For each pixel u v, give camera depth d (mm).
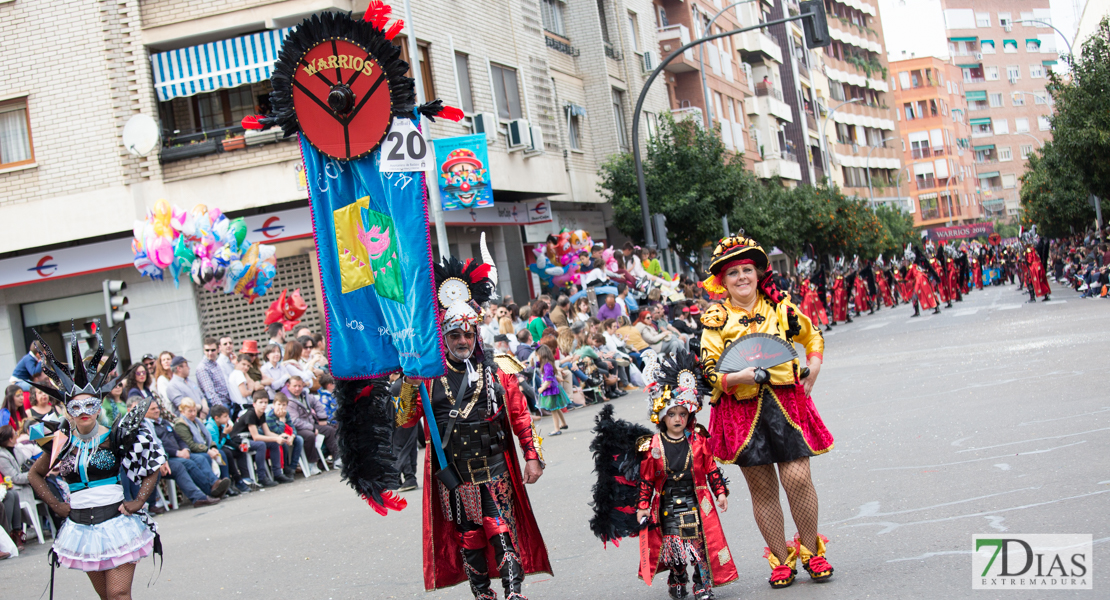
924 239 77500
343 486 13484
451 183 20984
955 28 149125
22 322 21812
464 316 5840
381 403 5973
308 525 10578
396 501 5969
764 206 37281
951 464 8766
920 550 6238
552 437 15547
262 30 21500
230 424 14625
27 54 21281
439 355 5707
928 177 121250
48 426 7859
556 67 32062
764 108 57750
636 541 7891
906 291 40969
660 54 42594
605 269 25438
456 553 5941
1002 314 27531
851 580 5797
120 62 21234
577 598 6426
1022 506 6973
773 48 61938
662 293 25547
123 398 13445
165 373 15133
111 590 6418
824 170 69750
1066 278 44844
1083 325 20000
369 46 5941
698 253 32281
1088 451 8438
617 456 6062
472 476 5824
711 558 5809
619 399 20406
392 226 5902
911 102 121938
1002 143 148250
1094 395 11250
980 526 6605
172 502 13648
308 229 21359
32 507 12070
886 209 68500
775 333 6012
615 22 36062
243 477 14633
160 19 21188
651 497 5891
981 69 149375
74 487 6426
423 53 23609
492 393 5906
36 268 21469
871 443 10359
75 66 21203
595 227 33125
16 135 21391
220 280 17891
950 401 12500
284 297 19203
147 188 21141
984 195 143625
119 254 21281
